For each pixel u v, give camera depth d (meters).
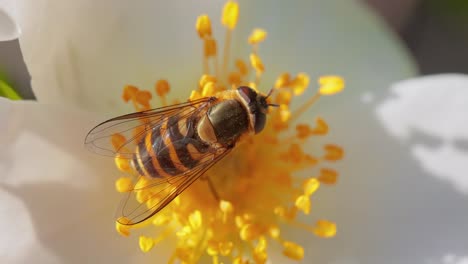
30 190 0.08
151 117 0.09
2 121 0.08
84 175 0.09
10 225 0.08
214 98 0.09
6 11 0.08
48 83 0.08
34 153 0.08
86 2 0.09
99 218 0.09
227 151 0.09
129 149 0.09
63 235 0.08
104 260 0.09
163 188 0.09
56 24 0.08
